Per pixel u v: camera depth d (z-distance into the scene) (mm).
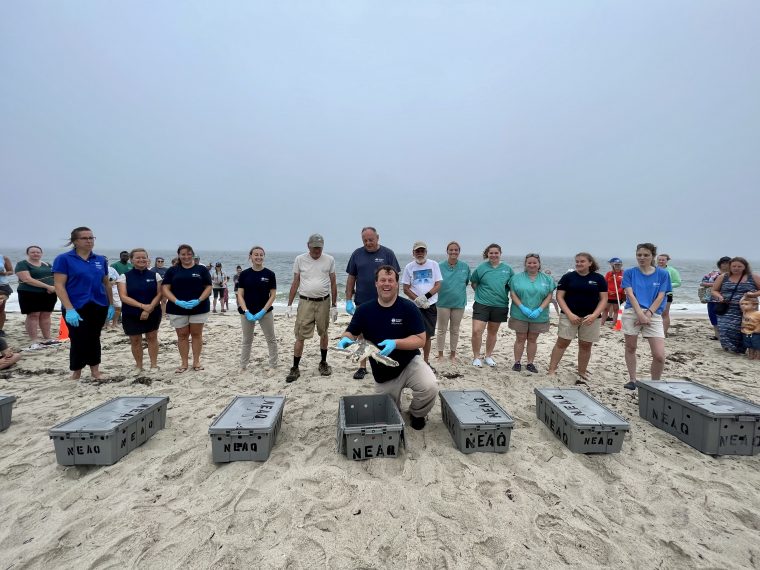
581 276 5309
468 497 2676
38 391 4754
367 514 2504
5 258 7680
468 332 9492
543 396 3871
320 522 2432
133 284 5383
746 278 7066
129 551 2219
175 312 5477
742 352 7164
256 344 7738
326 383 5223
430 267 5637
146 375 5492
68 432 2979
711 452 3289
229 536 2328
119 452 3127
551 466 3096
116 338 7969
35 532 2363
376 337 3561
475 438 3250
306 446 3389
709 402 3490
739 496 2744
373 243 5227
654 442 3551
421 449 3334
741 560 2197
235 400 3742
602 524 2469
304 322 5207
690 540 2340
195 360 5723
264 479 2893
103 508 2572
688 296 22375
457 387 5129
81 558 2170
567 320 5398
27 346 7211
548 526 2438
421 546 2260
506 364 6363
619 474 2998
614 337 8734
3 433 3633
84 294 4867
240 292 5531
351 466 3066
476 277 6023
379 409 3715
